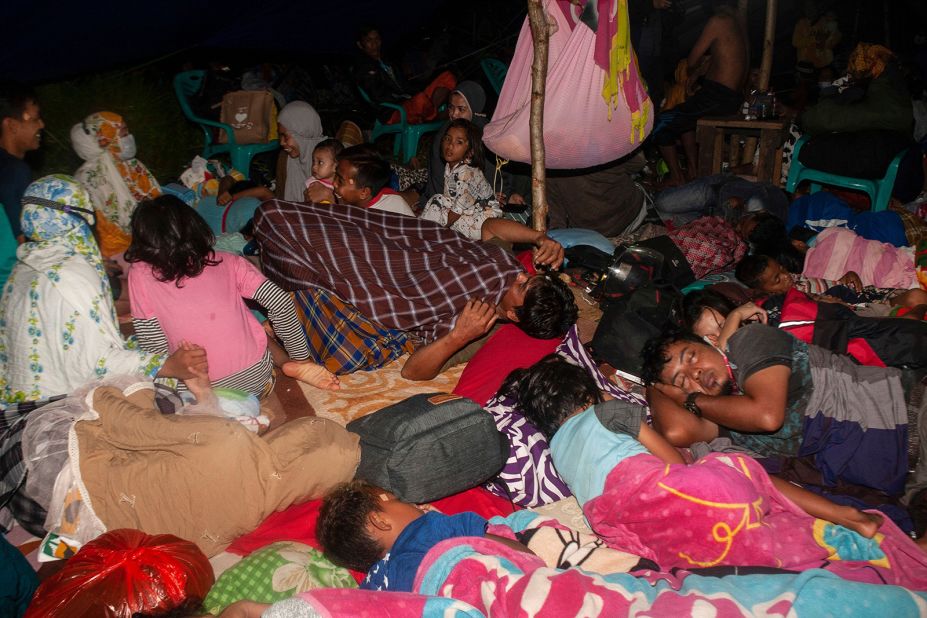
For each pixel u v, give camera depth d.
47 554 2.52
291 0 6.12
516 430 2.86
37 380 2.80
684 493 2.20
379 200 4.37
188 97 6.64
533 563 2.03
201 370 2.88
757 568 2.06
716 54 6.50
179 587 2.16
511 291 3.53
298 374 3.58
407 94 7.71
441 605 1.74
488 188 4.89
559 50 3.99
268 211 3.81
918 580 2.20
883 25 10.16
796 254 4.64
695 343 2.87
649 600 1.91
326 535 2.17
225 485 2.47
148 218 2.96
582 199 5.10
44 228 2.82
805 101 7.39
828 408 2.83
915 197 5.56
